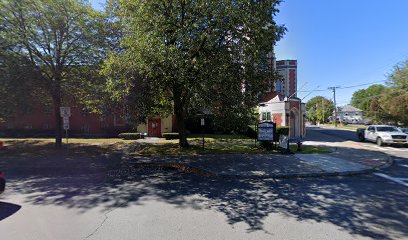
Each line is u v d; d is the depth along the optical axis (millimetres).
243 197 6465
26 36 12977
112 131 24984
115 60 11711
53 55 13969
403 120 36188
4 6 12617
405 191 7031
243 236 4152
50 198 6312
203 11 10828
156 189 7238
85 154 13977
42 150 15484
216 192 6941
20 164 11180
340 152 14625
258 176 8758
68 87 14711
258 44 11898
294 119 26953
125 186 7578
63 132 25812
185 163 10945
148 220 4855
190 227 4527
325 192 6938
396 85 35844
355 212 5344
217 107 14031
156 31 10922
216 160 11648
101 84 14102
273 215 5176
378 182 8156
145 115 13820
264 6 11445
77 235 4168
